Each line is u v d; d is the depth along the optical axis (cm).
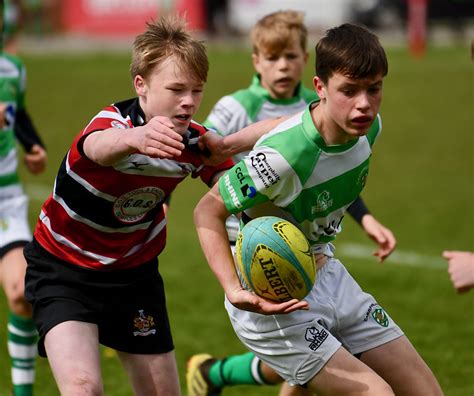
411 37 8831
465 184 4466
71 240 1511
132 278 1536
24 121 2241
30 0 10662
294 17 2130
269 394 2077
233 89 6788
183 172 1491
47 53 9356
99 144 1354
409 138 5569
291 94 2159
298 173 1416
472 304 2733
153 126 1282
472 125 5878
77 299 1496
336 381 1427
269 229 1386
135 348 1536
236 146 1502
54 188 1514
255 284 1398
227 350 2355
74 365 1401
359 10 10131
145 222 1530
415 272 3066
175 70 1402
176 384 1560
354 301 1530
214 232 1450
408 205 4062
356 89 1365
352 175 1461
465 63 8112
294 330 1464
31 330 1936
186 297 2820
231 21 10288
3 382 2139
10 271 1941
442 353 2300
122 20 10669
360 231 3675
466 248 3356
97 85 7344
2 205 2105
